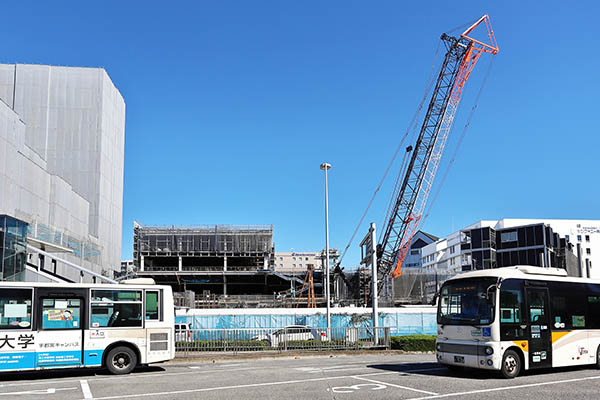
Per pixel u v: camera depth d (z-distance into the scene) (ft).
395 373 55.06
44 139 243.40
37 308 55.21
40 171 175.22
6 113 148.25
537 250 280.51
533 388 43.88
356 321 161.38
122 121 287.48
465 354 51.44
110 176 262.06
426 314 163.22
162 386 47.11
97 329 57.47
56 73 248.11
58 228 186.29
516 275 53.11
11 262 102.42
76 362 56.03
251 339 91.09
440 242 431.84
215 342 89.10
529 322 52.49
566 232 365.20
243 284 357.20
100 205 243.60
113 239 267.18
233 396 40.57
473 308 52.01
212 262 363.35
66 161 242.99
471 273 54.49
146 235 337.93
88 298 57.67
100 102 248.52
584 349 56.59
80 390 45.09
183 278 335.47
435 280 235.61
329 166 114.21
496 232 300.40
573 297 57.06
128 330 58.85
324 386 45.62
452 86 209.56
